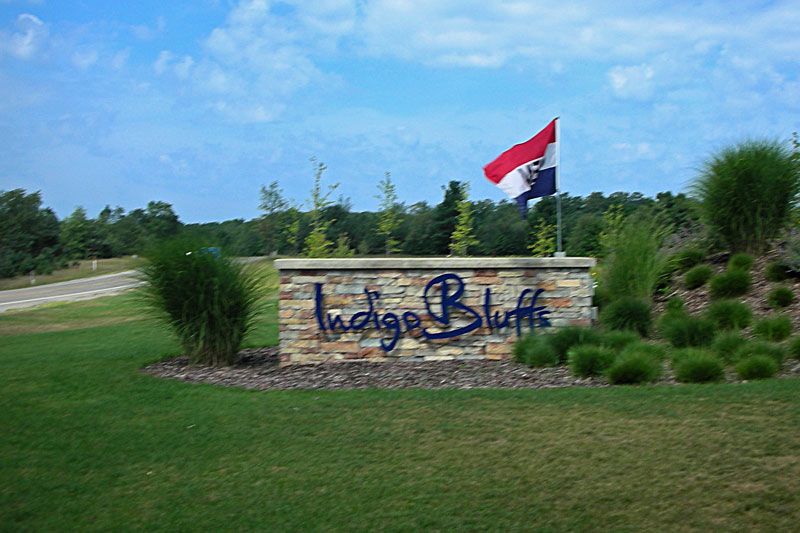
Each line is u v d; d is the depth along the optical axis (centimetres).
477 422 734
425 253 3244
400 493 574
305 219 2717
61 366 1167
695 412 713
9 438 751
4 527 544
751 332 1063
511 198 1296
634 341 1040
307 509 555
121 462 670
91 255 7600
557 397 811
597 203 3812
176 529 533
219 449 693
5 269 6456
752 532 478
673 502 526
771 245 1343
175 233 1161
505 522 520
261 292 1184
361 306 1145
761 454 589
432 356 1150
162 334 1611
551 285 1167
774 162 1324
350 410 805
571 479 579
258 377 1040
